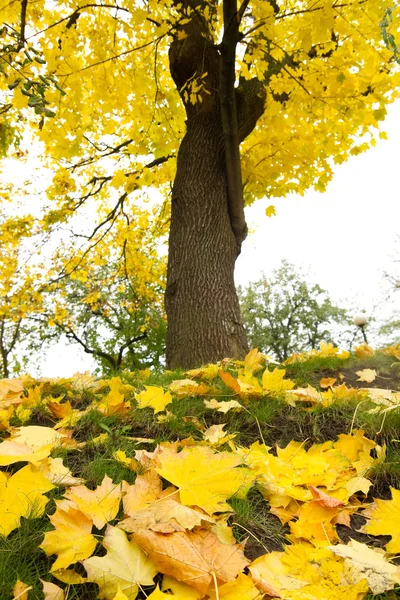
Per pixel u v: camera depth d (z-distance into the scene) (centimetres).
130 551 92
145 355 1997
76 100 389
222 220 456
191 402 218
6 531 100
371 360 332
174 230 456
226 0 389
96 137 696
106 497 114
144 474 126
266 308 2778
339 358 332
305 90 418
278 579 92
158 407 191
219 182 470
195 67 485
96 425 190
